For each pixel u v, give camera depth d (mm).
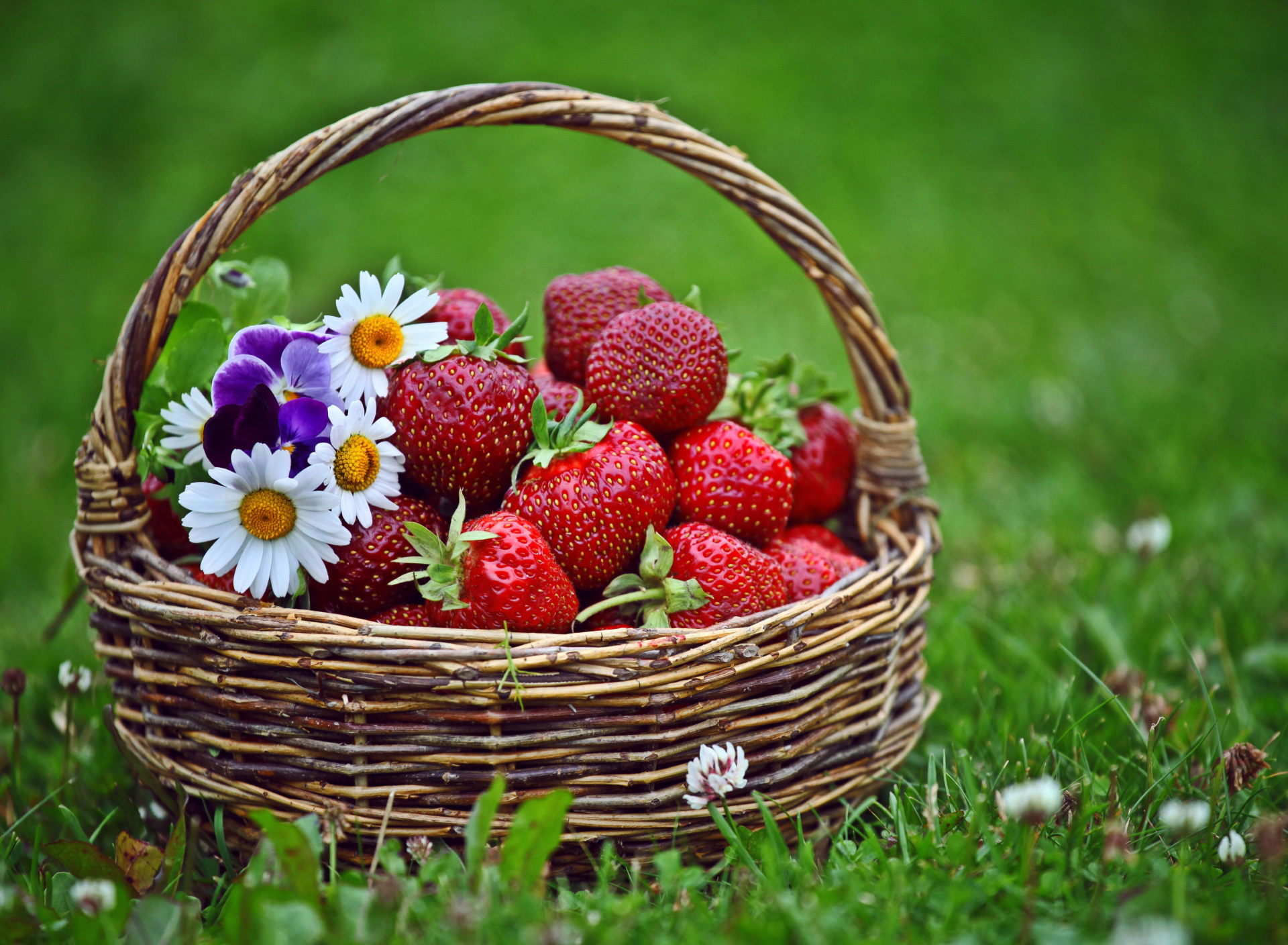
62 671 980
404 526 925
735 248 2156
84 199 2236
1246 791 955
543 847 895
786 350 1720
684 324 961
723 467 958
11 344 1812
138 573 939
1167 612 1081
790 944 883
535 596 922
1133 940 862
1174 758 990
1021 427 1475
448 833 917
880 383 989
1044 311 2012
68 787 976
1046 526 1178
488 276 2035
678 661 910
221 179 2256
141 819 967
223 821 938
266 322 960
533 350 1379
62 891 911
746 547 943
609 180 2340
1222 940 878
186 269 929
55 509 1358
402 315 942
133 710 941
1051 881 898
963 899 889
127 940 889
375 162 2332
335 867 921
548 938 871
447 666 905
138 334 927
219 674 916
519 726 912
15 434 1557
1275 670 1041
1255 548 1133
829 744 938
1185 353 1752
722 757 915
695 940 879
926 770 996
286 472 916
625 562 946
